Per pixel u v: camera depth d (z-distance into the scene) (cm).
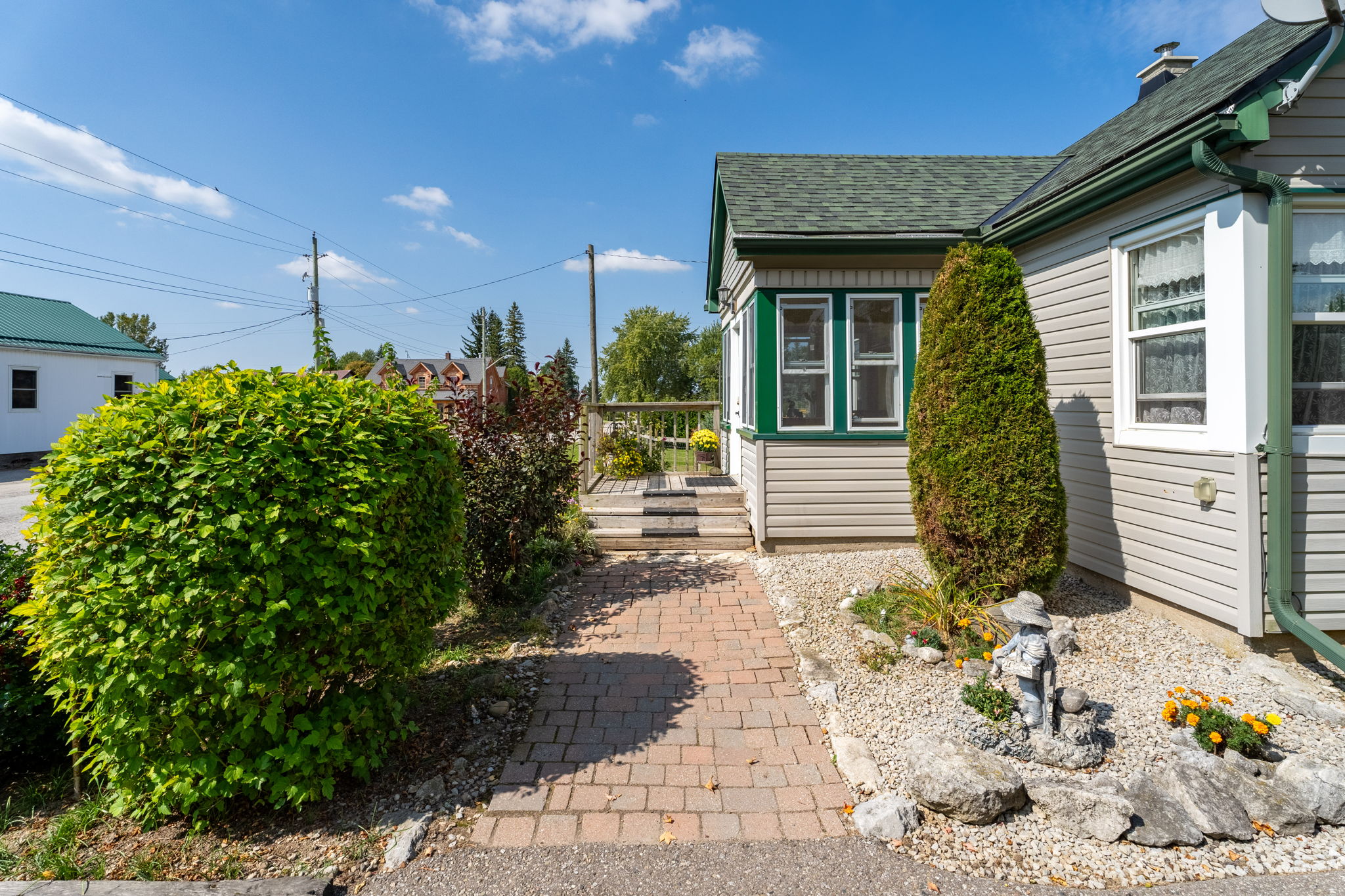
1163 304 503
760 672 454
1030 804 298
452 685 432
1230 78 499
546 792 319
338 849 280
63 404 2072
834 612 550
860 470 744
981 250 521
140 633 260
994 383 501
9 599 342
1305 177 426
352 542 292
